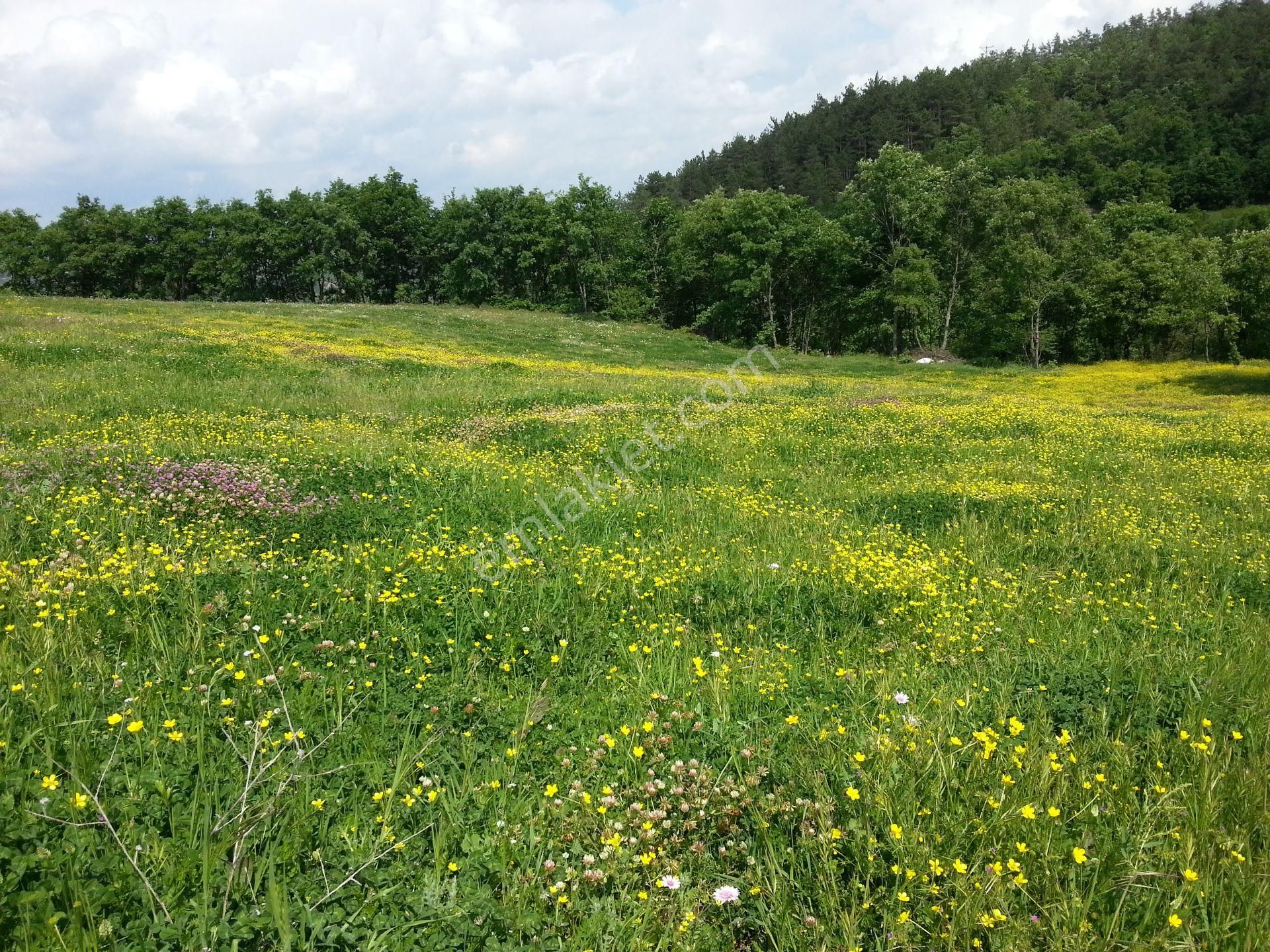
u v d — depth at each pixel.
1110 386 37.03
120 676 4.56
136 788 3.50
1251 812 3.85
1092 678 5.29
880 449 15.52
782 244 61.09
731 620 6.62
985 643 6.26
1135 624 6.67
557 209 74.62
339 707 4.52
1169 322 46.97
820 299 64.44
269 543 7.63
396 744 4.25
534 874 3.33
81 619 5.22
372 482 9.96
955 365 52.38
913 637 6.39
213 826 3.36
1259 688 5.32
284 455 11.13
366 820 3.60
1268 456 16.08
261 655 5.04
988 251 56.06
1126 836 3.67
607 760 4.26
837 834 3.47
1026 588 7.70
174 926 2.77
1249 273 43.22
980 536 9.73
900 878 3.33
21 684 4.09
